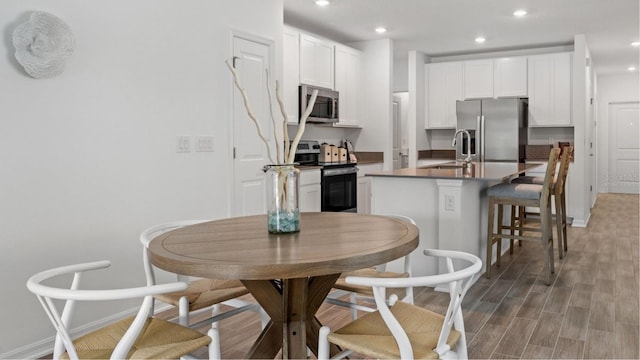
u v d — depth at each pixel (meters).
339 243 1.72
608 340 2.69
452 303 1.53
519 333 2.80
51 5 2.57
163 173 3.24
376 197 4.06
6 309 2.43
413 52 7.14
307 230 1.99
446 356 1.70
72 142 2.69
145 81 3.10
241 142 3.92
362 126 6.51
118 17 2.92
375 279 1.45
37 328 2.56
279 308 1.86
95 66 2.80
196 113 3.48
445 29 5.87
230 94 3.76
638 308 3.19
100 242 2.86
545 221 3.77
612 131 10.16
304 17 5.29
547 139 7.25
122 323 1.80
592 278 3.91
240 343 2.70
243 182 3.96
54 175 2.61
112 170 2.91
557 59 6.64
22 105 2.46
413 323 1.76
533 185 4.09
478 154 6.71
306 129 5.88
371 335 1.66
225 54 3.72
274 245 1.70
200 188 3.53
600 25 5.74
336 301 2.34
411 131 7.21
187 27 3.39
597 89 10.13
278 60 4.34
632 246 5.07
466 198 3.79
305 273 1.45
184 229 2.05
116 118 2.92
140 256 3.10
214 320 2.16
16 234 2.46
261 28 4.12
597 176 10.16
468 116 6.77
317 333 1.99
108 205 2.89
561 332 2.81
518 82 6.89
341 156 6.05
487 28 5.83
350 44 6.61
